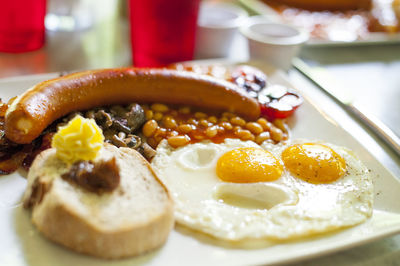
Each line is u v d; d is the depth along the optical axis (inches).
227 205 13.8
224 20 22.2
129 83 16.0
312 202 13.9
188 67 18.8
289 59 20.7
